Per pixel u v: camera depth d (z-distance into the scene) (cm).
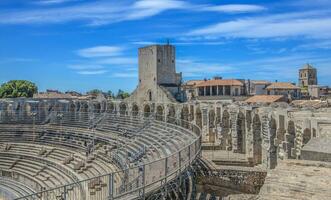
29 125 10812
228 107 7138
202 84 12862
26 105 12138
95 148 8475
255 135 6138
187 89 13425
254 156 6062
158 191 3688
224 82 12688
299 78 19712
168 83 10800
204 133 7862
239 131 6812
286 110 5516
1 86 18038
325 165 3022
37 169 7825
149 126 8669
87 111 11756
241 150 6788
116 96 18300
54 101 12250
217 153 6750
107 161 7338
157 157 5803
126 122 9606
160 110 9800
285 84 14000
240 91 12750
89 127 10044
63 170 7350
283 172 3070
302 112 5697
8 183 7381
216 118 7481
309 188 2841
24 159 8538
